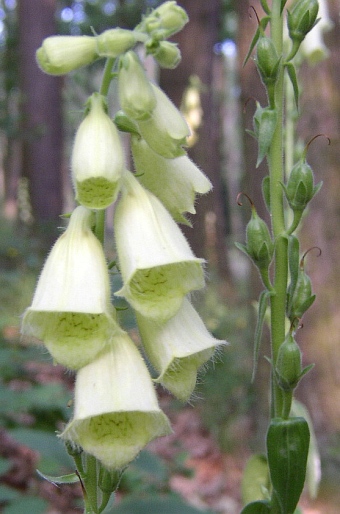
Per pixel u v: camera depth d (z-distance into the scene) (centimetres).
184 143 25
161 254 25
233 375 105
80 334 24
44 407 64
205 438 97
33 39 244
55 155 247
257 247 26
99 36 25
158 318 24
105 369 24
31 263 173
